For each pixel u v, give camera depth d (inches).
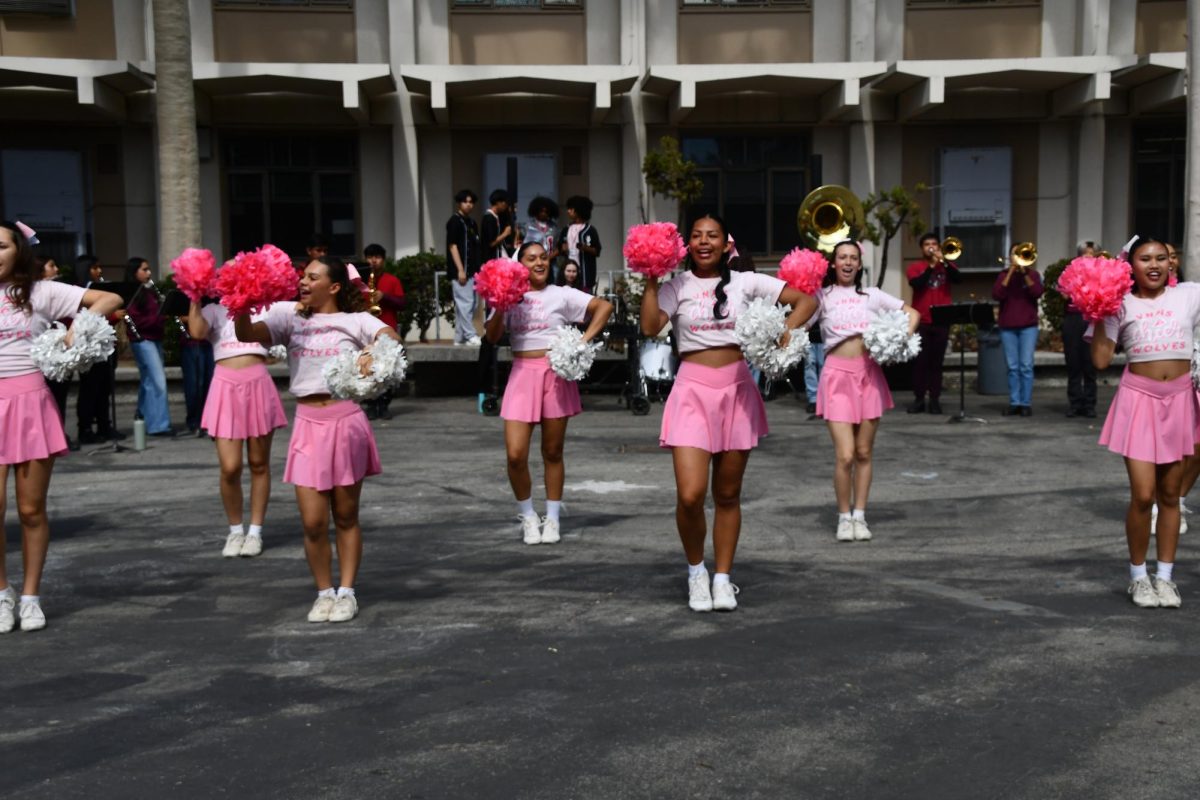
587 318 340.5
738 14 787.4
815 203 582.6
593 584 282.2
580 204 580.4
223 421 311.0
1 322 249.0
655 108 787.4
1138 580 261.3
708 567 298.0
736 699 203.6
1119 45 780.6
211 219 779.4
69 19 755.4
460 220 667.4
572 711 198.8
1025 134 802.8
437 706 202.1
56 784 172.9
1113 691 206.7
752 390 255.1
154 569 303.9
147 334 531.8
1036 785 169.3
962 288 816.9
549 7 784.3
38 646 241.6
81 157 769.6
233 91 754.8
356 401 254.4
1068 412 572.1
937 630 242.4
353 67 730.2
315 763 179.2
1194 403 259.8
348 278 253.1
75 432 556.1
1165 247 259.3
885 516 356.8
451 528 345.7
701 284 253.3
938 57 789.9
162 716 199.8
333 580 289.1
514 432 320.2
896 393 676.7
